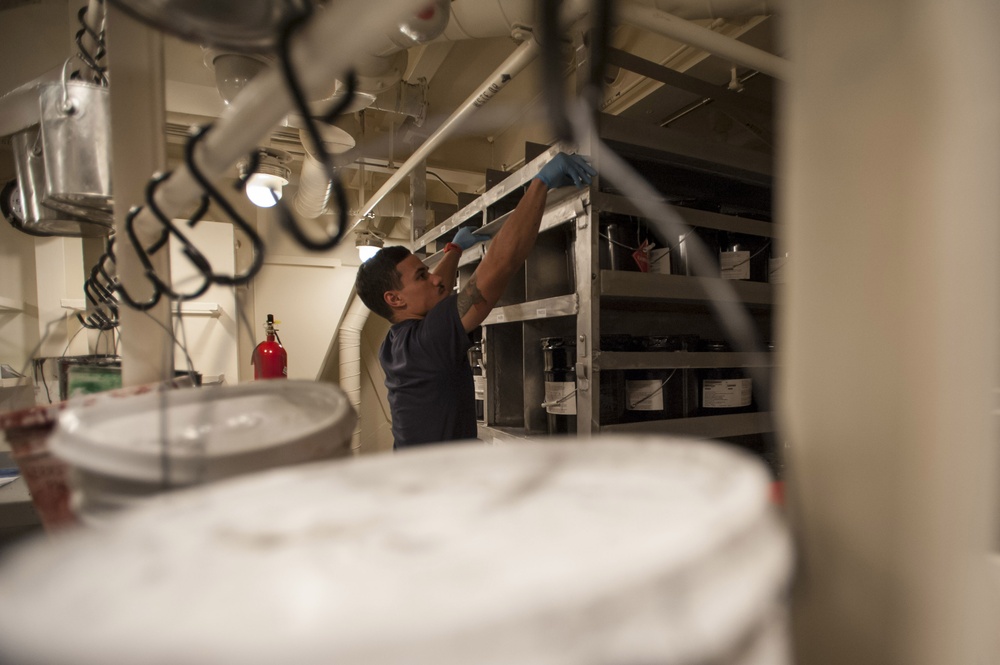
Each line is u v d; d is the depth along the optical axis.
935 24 0.21
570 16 1.07
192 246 0.42
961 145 0.21
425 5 0.23
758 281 1.54
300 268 3.32
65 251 2.25
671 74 1.54
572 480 0.22
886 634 0.23
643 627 0.12
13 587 0.14
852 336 0.24
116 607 0.13
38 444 0.35
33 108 0.94
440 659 0.11
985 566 0.22
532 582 0.13
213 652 0.10
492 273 1.21
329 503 0.20
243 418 0.36
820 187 0.25
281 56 0.27
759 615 0.15
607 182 1.32
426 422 1.25
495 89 1.71
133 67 0.50
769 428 1.46
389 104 2.35
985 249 0.21
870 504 0.24
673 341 1.41
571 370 1.43
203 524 0.18
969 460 0.22
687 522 0.16
